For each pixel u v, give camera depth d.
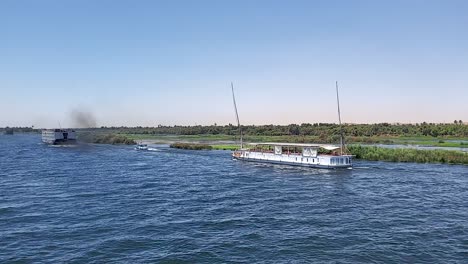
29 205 65.44
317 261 39.22
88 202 67.88
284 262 39.00
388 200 68.19
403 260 39.44
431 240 45.59
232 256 40.78
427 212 59.09
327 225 52.16
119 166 126.50
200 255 41.06
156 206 64.44
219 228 51.09
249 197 72.19
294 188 82.19
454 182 87.25
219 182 91.62
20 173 108.00
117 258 40.31
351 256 40.53
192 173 109.06
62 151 199.25
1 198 71.56
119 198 71.50
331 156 115.00
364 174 102.94
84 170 115.12
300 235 47.75
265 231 49.56
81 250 42.75
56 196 73.50
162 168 121.38
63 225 52.78
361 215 57.50
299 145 129.50
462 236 47.16
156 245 44.28
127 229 50.69
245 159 144.88
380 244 44.22
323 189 80.50
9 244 44.84
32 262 39.34
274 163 133.62
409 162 129.50
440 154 127.75
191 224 53.06
